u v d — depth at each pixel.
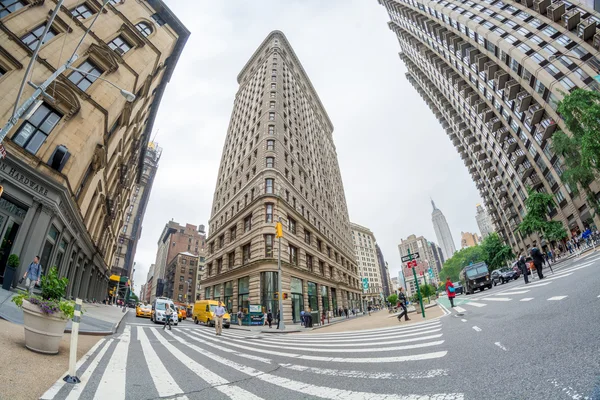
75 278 22.45
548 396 2.48
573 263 19.02
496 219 74.38
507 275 27.88
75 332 4.36
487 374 3.41
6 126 7.83
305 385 3.97
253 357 6.89
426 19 55.81
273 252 27.05
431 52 62.53
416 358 4.98
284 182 32.53
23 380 3.74
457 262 113.19
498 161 58.03
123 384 4.17
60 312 5.73
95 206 23.38
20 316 8.23
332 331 15.51
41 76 15.47
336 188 61.03
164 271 103.94
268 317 22.41
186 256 92.44
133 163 39.53
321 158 54.31
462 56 49.50
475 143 67.75
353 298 51.56
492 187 66.88
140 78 22.00
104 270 36.44
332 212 51.41
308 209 38.31
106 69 18.98
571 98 21.56
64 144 15.48
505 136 48.78
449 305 17.39
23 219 13.00
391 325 13.85
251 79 50.94
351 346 7.79
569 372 2.90
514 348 4.30
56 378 4.12
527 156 44.66
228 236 34.41
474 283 26.23
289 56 55.09
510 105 42.66
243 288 28.53
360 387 3.62
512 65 38.38
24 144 14.03
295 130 42.56
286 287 27.11
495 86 44.12
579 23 31.67
